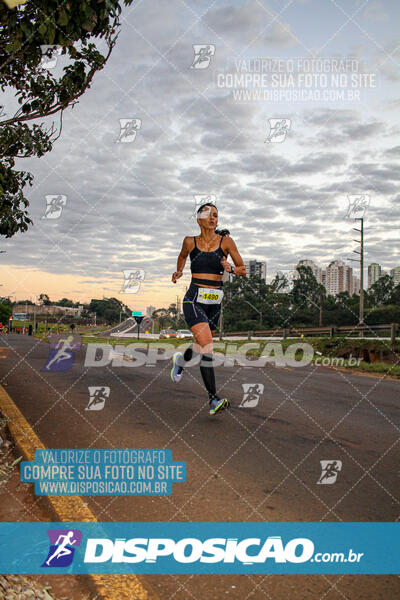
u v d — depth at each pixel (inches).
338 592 67.1
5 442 135.1
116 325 2659.9
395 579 70.7
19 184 201.3
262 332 924.6
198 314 170.9
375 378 358.6
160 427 159.0
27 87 161.8
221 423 166.7
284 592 67.0
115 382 270.2
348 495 101.4
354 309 1526.8
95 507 92.8
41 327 2443.4
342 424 171.2
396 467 121.1
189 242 172.2
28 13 120.8
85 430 152.6
